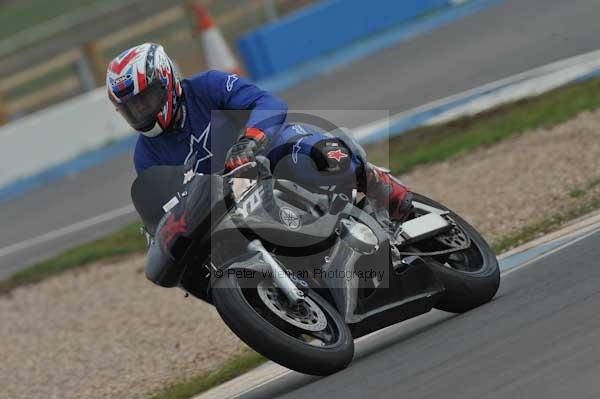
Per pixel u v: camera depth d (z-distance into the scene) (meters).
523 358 14.71
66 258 40.09
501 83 46.28
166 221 16.81
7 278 39.69
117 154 57.88
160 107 17.89
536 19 56.50
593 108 37.59
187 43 67.31
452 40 58.47
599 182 28.78
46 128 59.22
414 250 20.36
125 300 32.72
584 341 14.62
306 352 16.52
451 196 32.81
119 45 67.12
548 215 27.45
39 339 31.19
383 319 18.44
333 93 55.41
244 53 66.19
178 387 22.53
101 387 24.78
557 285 19.06
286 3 74.31
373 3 67.81
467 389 13.97
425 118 44.62
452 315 20.72
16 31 106.38
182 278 17.55
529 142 35.97
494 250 26.05
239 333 16.36
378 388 15.44
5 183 57.59
